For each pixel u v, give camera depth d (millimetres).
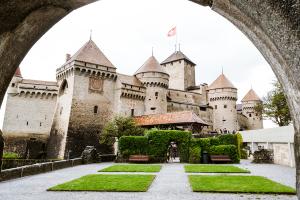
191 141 26141
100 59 47062
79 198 8625
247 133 34750
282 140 23547
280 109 45406
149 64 53062
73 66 42625
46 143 46281
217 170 17531
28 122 46219
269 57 2924
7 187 10859
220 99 64625
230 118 62875
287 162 22547
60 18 3697
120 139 26719
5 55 3086
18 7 2822
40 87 47844
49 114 47656
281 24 2311
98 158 26125
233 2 2824
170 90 59562
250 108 76000
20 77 48406
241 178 13297
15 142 44656
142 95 49219
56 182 12305
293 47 2279
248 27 2988
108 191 9914
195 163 25000
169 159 30094
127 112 46094
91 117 43062
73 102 41406
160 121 39625
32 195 9148
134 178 13406
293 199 8320
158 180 13094
